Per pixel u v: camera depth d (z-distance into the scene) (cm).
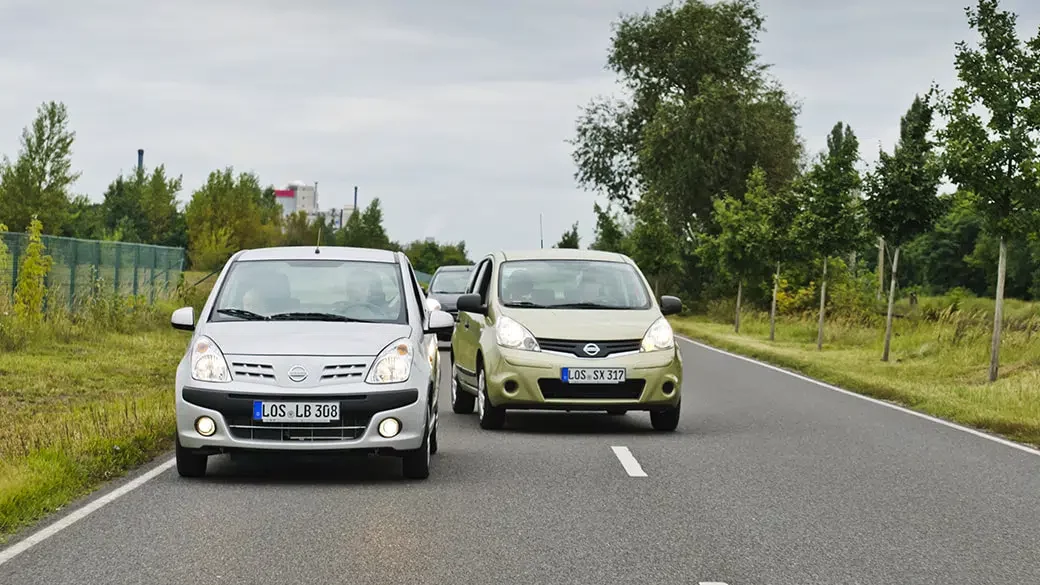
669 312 2516
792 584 1152
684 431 2392
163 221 15075
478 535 1355
